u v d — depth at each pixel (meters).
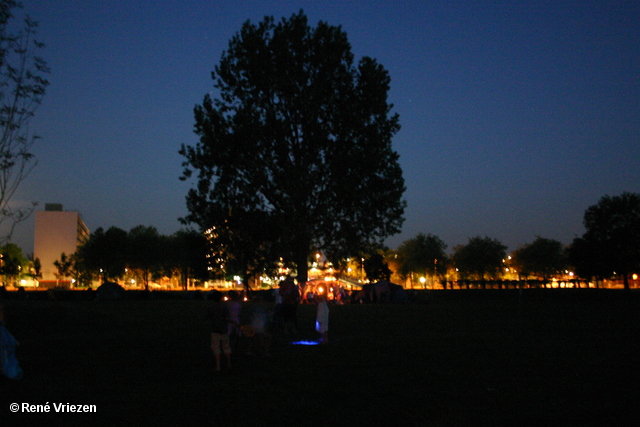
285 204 45.88
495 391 10.25
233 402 9.47
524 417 8.52
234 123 46.72
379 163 46.31
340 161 45.12
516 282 68.56
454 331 20.83
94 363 13.35
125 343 17.08
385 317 27.84
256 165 45.03
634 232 64.12
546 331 20.69
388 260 122.38
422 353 14.95
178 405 9.27
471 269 102.75
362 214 46.88
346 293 47.91
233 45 48.50
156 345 16.61
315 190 47.25
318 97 45.88
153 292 57.66
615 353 14.87
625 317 27.61
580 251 67.06
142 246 87.19
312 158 46.47
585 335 19.23
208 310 12.63
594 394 10.01
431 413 8.77
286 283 20.52
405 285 122.75
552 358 13.99
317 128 45.75
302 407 9.14
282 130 45.84
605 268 65.06
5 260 23.91
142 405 9.26
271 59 46.97
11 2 18.72
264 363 13.44
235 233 48.81
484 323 24.27
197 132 48.44
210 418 8.50
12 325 21.52
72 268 107.12
